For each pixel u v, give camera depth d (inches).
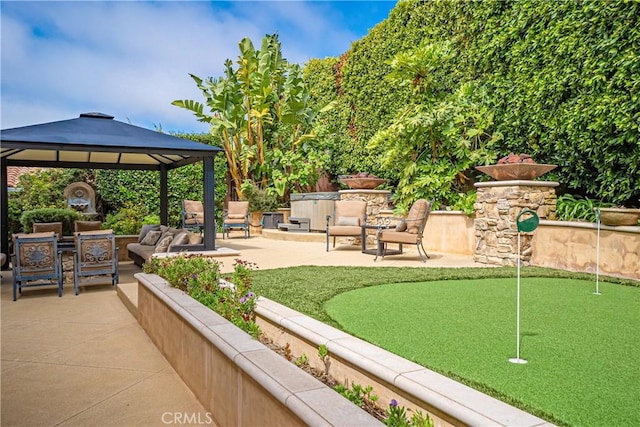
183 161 390.9
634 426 72.8
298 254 351.3
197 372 116.1
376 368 89.5
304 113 542.0
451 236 343.9
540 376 94.7
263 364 82.7
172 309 138.3
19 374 134.2
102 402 114.6
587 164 273.9
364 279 223.0
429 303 169.5
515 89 305.9
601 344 117.0
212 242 331.3
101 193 555.8
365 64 474.6
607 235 229.5
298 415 64.5
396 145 378.6
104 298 245.4
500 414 66.4
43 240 246.1
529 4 287.4
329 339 109.4
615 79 236.4
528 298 177.3
